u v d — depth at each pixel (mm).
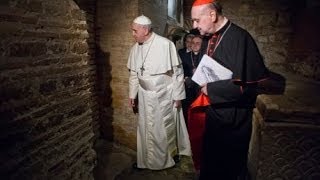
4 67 1347
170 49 3061
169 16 4719
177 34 4664
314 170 1326
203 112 2227
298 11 3361
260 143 1418
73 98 1954
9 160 1405
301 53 3098
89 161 2195
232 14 4090
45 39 1636
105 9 3445
